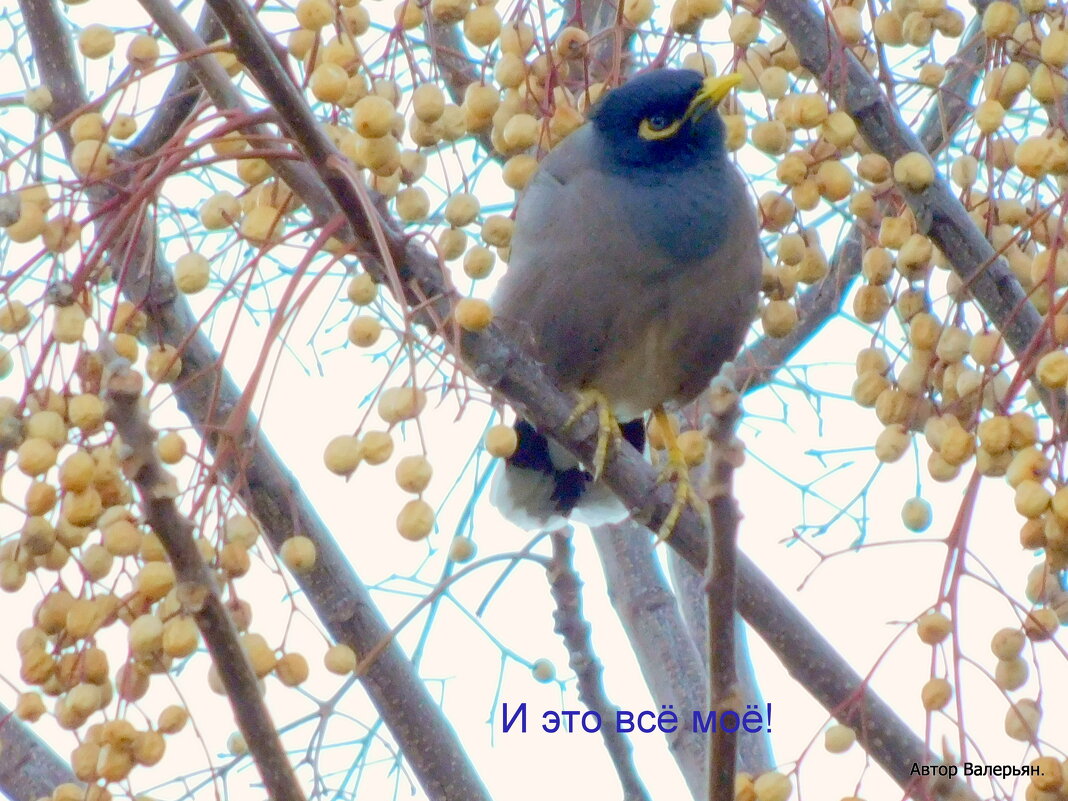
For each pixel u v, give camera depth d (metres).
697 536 5.86
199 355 5.86
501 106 5.30
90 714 4.20
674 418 7.66
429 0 5.40
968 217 5.18
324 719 5.00
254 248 5.17
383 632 6.06
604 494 7.11
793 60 5.70
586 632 6.13
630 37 6.90
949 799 4.46
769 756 6.74
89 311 4.52
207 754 4.35
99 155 4.75
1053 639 4.46
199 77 5.06
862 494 5.94
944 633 4.48
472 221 5.23
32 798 5.67
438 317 4.67
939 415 5.06
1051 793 4.25
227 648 3.89
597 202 6.38
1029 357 4.75
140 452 3.66
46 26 6.06
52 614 4.30
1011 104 5.27
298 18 4.73
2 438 4.24
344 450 4.20
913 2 5.38
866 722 4.93
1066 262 4.81
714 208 6.39
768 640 5.71
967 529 4.56
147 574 4.05
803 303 7.41
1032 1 4.89
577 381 6.71
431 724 6.02
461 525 6.35
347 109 5.30
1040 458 4.42
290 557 4.61
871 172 5.21
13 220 4.46
